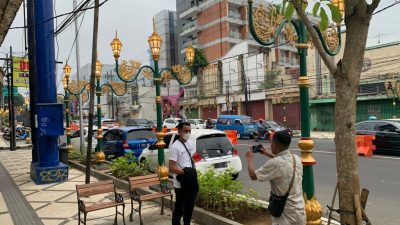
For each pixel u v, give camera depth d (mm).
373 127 16141
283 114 37438
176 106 55750
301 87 5352
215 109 47844
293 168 3846
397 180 10078
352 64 3941
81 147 16828
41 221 6945
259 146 4262
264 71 42312
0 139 39312
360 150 15516
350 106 3967
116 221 6434
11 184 11180
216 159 9547
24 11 13203
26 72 25734
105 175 11102
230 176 7180
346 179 3996
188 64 11852
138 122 40812
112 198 8641
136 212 7297
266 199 8453
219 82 47875
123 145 13852
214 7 56656
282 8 3986
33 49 12953
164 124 36219
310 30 3961
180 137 5863
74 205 8125
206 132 9844
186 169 5656
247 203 6570
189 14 60969
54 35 11984
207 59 56000
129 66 11414
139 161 12117
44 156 11391
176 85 61188
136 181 6859
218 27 55969
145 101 66875
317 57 34562
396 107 28484
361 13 3875
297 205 3812
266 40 5215
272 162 3844
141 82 69875
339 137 4031
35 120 12242
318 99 33781
